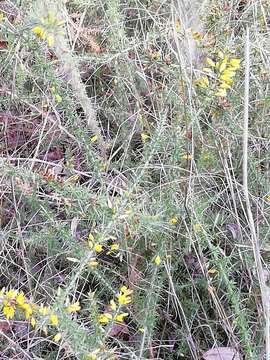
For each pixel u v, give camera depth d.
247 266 0.36
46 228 0.37
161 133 0.36
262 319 0.35
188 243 0.36
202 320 0.37
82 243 0.36
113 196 0.38
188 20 0.41
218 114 0.39
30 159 0.40
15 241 0.39
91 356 0.29
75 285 0.34
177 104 0.39
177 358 0.36
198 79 0.38
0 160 0.38
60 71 0.40
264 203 0.40
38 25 0.34
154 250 0.36
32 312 0.29
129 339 0.36
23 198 0.40
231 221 0.40
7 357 0.35
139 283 0.36
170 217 0.36
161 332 0.37
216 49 0.41
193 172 0.39
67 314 0.29
